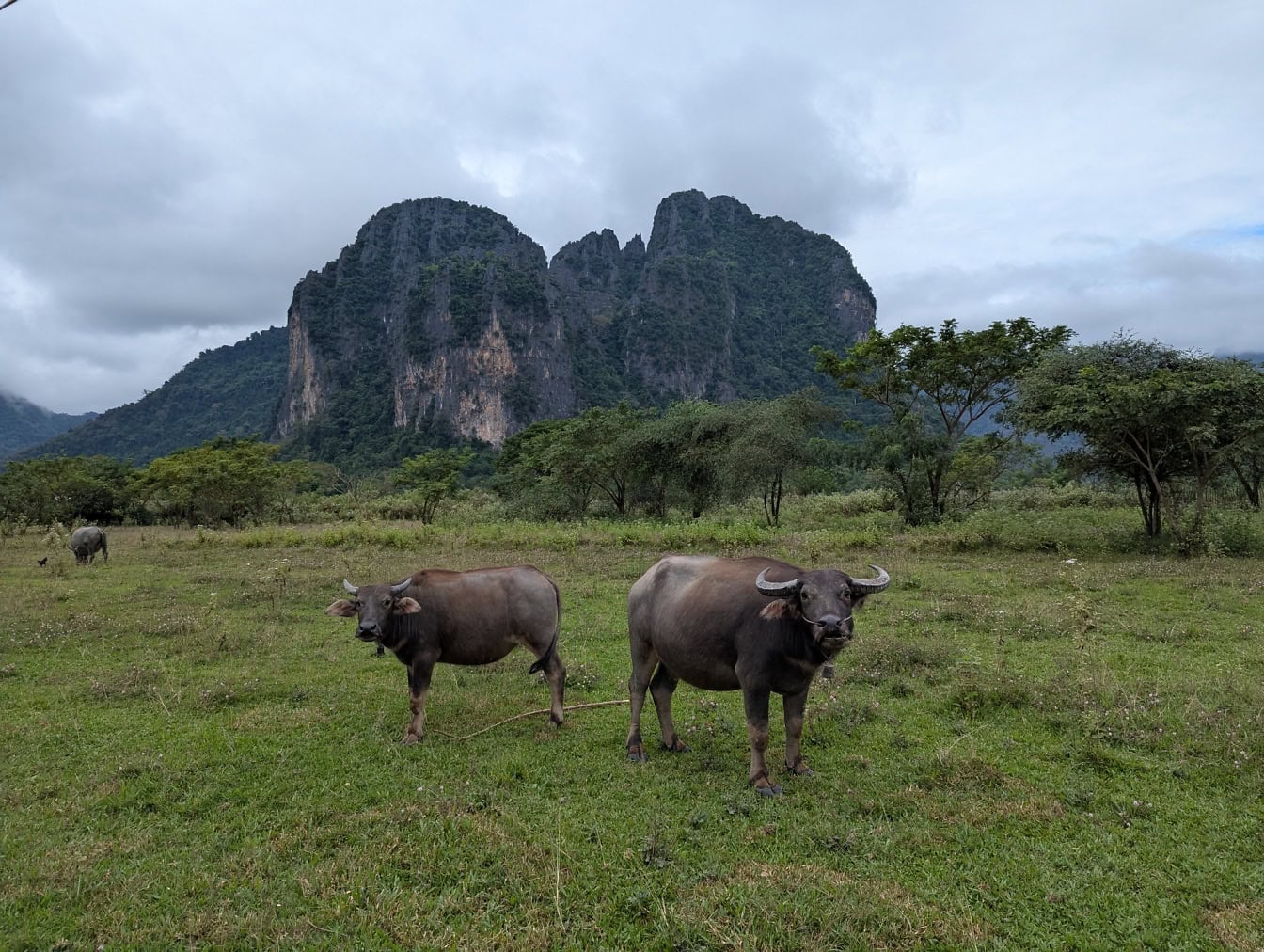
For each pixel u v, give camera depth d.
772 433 27.34
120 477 53.06
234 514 40.31
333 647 9.57
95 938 3.65
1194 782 5.24
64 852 4.43
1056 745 5.96
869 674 7.72
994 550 18.30
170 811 5.04
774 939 3.54
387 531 23.23
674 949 3.55
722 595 5.36
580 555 18.08
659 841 4.43
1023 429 20.08
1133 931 3.65
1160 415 16.84
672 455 32.06
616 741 6.25
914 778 5.38
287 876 4.16
